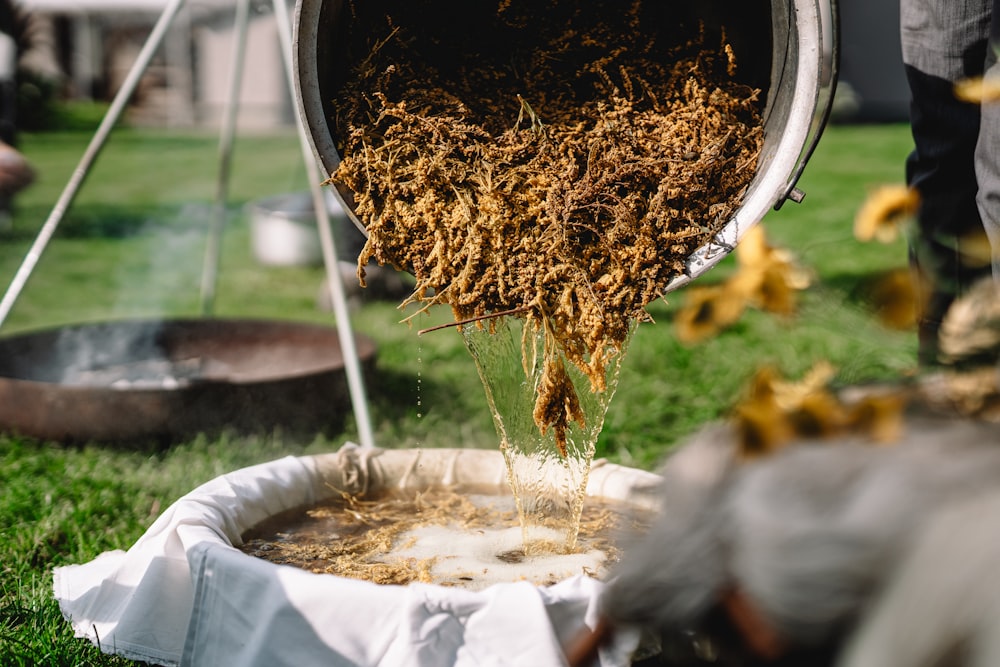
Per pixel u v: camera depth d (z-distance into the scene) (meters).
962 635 0.71
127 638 1.83
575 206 1.91
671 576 0.90
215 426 3.21
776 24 1.96
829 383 1.06
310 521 2.15
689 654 0.97
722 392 3.69
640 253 1.88
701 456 0.94
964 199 2.36
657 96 2.15
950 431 0.86
